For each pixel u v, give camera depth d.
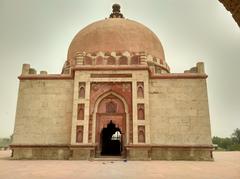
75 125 16.30
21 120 17.02
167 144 16.14
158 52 21.73
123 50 19.89
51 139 16.66
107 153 22.23
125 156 15.98
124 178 7.30
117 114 16.77
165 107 16.91
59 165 11.73
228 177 7.59
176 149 16.06
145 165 11.92
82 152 15.81
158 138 16.36
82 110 16.66
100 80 17.14
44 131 16.81
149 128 16.11
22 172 8.80
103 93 17.02
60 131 16.78
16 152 16.44
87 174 8.27
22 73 17.95
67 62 21.44
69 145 16.09
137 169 9.98
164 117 16.72
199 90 17.05
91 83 17.20
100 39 20.53
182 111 16.77
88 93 16.91
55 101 17.36
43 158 16.28
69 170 9.51
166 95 17.12
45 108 17.23
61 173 8.55
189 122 16.53
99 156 16.19
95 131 16.44
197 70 17.59
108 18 23.70
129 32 20.95
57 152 16.39
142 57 17.80
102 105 17.02
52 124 16.92
